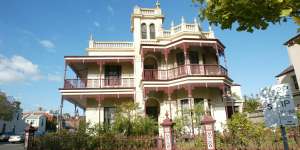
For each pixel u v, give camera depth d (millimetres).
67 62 19797
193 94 18562
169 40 20891
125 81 20609
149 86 18188
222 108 19047
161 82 18391
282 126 4887
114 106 20312
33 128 13062
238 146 9102
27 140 12477
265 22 4355
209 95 19078
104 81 20531
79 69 22516
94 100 20281
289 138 10062
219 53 20156
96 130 13500
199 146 9750
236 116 10320
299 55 18359
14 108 39688
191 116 14875
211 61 20297
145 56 20281
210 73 18547
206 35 21359
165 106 19312
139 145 11195
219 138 9328
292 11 3824
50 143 12320
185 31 20188
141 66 20500
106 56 20266
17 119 47125
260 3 3982
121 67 21438
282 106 4938
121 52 21828
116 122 14680
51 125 57125
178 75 18266
